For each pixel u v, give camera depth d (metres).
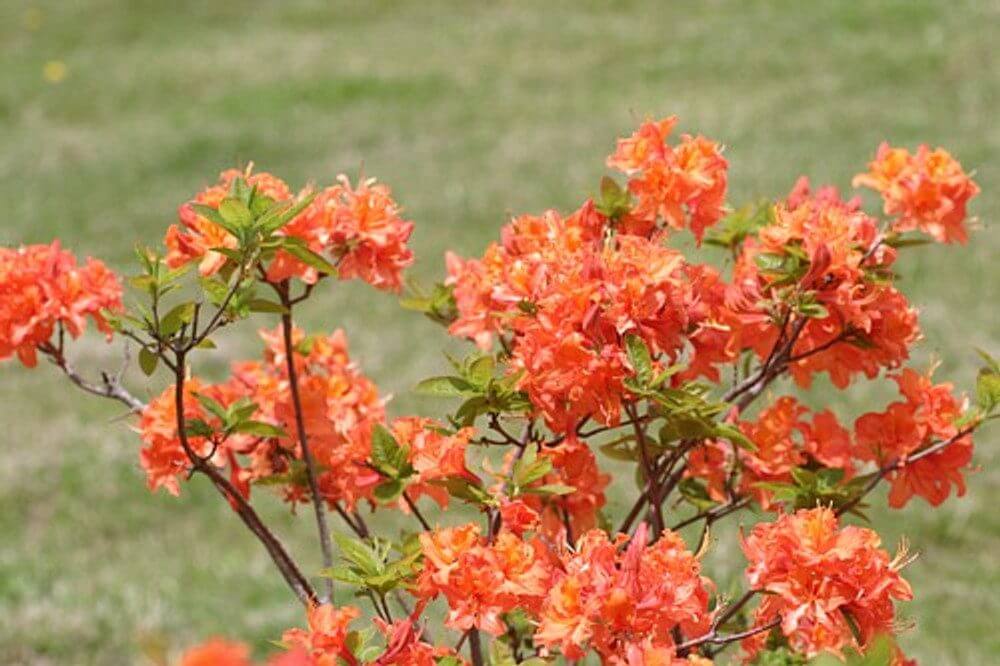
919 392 3.49
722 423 3.31
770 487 3.36
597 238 3.52
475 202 14.36
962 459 3.49
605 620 2.61
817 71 17.95
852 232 3.23
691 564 2.79
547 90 18.41
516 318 3.28
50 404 9.93
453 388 3.24
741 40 19.42
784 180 14.08
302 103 18.36
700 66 18.67
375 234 3.32
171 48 21.28
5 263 3.48
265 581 7.30
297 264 3.22
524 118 17.33
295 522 8.12
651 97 17.69
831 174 14.22
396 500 3.42
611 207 3.50
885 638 1.66
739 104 17.00
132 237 13.95
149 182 15.77
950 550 7.59
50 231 14.12
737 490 3.65
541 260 3.28
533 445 3.18
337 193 3.35
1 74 20.33
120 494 8.54
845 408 9.06
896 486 3.51
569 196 14.37
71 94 19.38
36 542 7.94
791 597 2.78
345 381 3.94
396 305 11.69
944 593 7.07
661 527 3.35
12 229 14.16
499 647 3.49
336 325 11.19
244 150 16.64
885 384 9.47
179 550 7.79
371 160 16.16
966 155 14.65
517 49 20.23
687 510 6.91
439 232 13.53
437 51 20.34
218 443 3.37
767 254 3.30
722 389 7.53
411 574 3.08
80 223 14.42
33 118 18.56
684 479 3.79
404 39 21.09
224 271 3.27
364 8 22.77
